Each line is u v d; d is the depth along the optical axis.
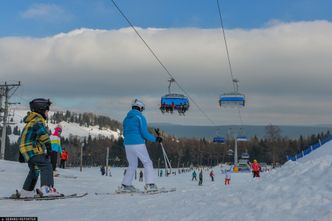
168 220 5.40
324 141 44.94
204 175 71.44
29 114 8.52
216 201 6.27
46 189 8.34
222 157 183.75
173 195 8.19
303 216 4.64
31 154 8.36
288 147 158.25
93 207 7.06
